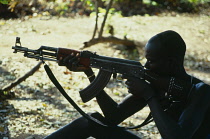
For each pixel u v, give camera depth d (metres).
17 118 12.98
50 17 28.14
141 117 14.91
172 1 36.25
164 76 6.95
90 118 7.63
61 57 7.31
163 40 6.75
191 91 6.86
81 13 30.17
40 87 16.38
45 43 22.19
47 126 12.69
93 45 23.77
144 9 33.69
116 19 29.61
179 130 6.48
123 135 7.92
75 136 7.77
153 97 6.82
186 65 22.92
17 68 18.06
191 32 29.75
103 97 7.87
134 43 24.11
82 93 7.60
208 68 22.89
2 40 21.77
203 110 6.75
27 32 24.11
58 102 15.12
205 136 7.05
